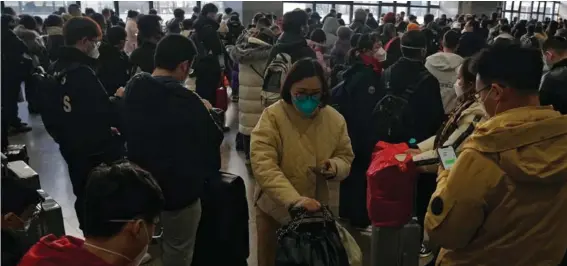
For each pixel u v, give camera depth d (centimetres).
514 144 116
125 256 117
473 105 192
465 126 189
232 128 563
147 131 199
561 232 126
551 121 116
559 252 128
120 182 116
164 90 198
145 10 1186
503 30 680
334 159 201
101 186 115
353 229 319
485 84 128
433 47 499
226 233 225
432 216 130
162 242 221
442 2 1564
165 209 207
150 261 278
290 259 168
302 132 198
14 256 151
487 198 121
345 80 296
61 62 243
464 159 124
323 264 167
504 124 118
